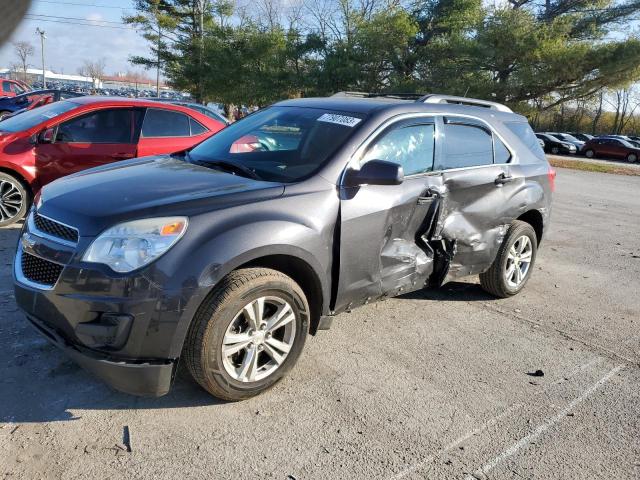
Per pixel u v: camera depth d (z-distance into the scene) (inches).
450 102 186.5
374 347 157.6
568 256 289.1
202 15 1599.4
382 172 132.3
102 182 131.5
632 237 351.6
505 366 153.0
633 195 604.4
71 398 120.6
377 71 1332.4
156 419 115.3
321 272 131.3
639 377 152.3
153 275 106.5
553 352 164.9
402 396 132.2
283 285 121.8
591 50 1103.0
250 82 1390.3
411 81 1278.3
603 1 1338.6
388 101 169.0
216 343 113.9
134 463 101.3
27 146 245.9
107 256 106.9
